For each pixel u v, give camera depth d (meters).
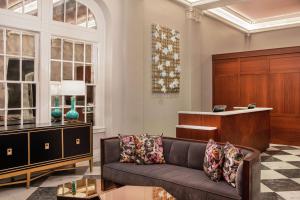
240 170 2.40
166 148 3.54
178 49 7.13
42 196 3.45
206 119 5.06
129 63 5.73
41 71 4.56
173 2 7.04
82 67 5.27
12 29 4.28
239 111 5.47
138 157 3.43
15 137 3.59
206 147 3.10
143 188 2.64
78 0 5.11
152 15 6.43
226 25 9.20
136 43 5.89
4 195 3.48
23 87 4.45
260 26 9.79
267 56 7.54
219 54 8.38
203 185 2.63
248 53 7.85
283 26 9.27
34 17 4.46
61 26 4.83
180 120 5.43
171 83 6.90
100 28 5.47
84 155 4.41
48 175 4.32
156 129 6.56
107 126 5.55
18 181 3.70
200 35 7.90
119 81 5.66
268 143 6.74
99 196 2.43
